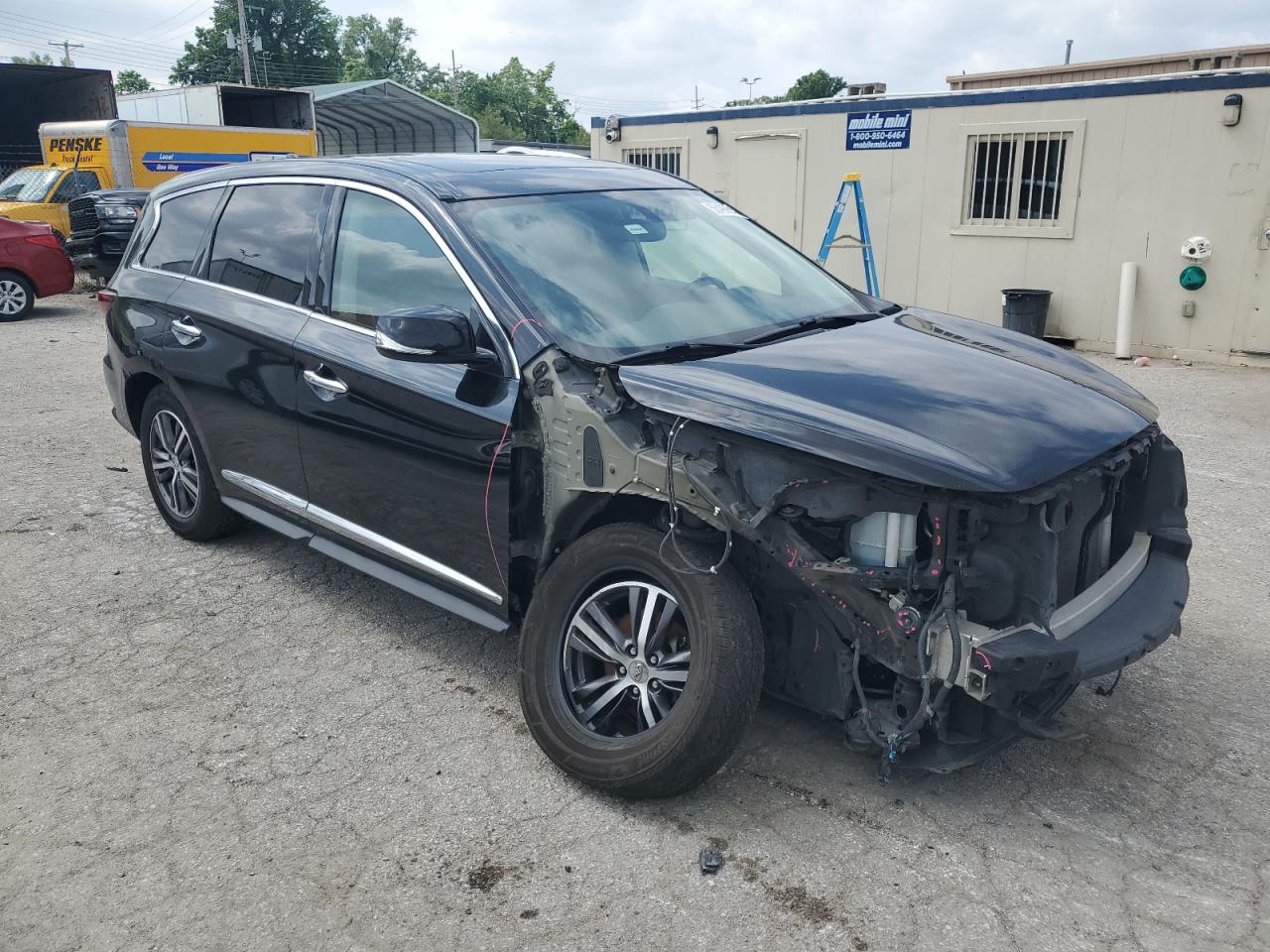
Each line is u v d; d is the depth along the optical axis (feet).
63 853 9.96
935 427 9.23
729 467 9.45
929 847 9.70
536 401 10.73
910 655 8.85
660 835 9.97
